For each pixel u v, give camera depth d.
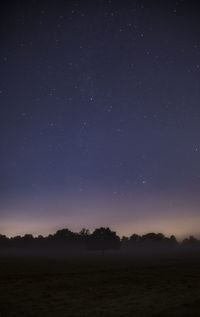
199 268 51.59
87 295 27.02
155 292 28.16
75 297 26.06
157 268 52.25
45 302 23.95
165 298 24.78
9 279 36.84
